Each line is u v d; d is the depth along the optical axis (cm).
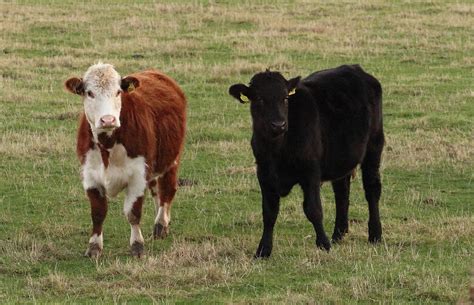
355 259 1338
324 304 1149
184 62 2886
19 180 1809
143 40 3131
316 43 3114
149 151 1410
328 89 1430
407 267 1278
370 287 1199
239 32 3266
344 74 1482
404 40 3139
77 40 3173
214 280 1241
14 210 1638
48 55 2989
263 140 1333
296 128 1341
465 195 1756
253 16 3491
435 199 1709
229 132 2167
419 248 1422
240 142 2094
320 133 1377
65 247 1426
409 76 2731
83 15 3525
